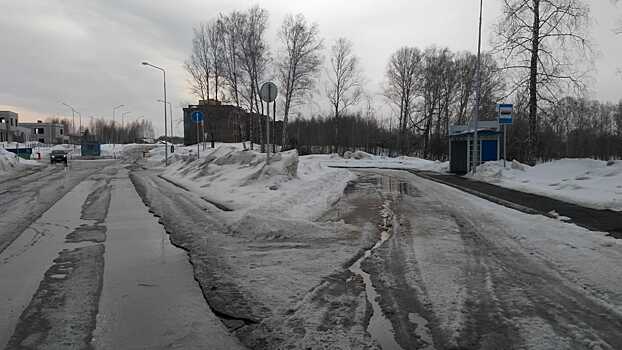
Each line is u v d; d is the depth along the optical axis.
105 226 9.95
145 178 25.61
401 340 4.07
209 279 5.91
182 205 13.02
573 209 11.81
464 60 62.41
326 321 4.50
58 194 17.00
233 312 4.79
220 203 12.86
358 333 4.22
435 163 39.72
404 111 64.50
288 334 4.23
